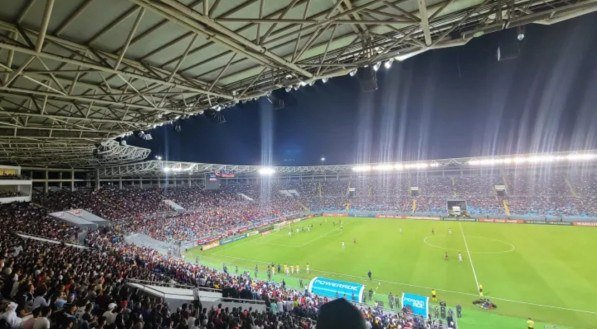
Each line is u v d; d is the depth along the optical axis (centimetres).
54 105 1739
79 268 1576
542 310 2030
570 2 859
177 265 2606
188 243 4222
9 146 3030
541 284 2452
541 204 5550
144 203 5384
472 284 2517
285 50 1175
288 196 7875
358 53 1209
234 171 7156
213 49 1169
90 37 1001
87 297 1108
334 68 1248
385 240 4203
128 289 1405
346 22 879
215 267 3297
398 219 6019
